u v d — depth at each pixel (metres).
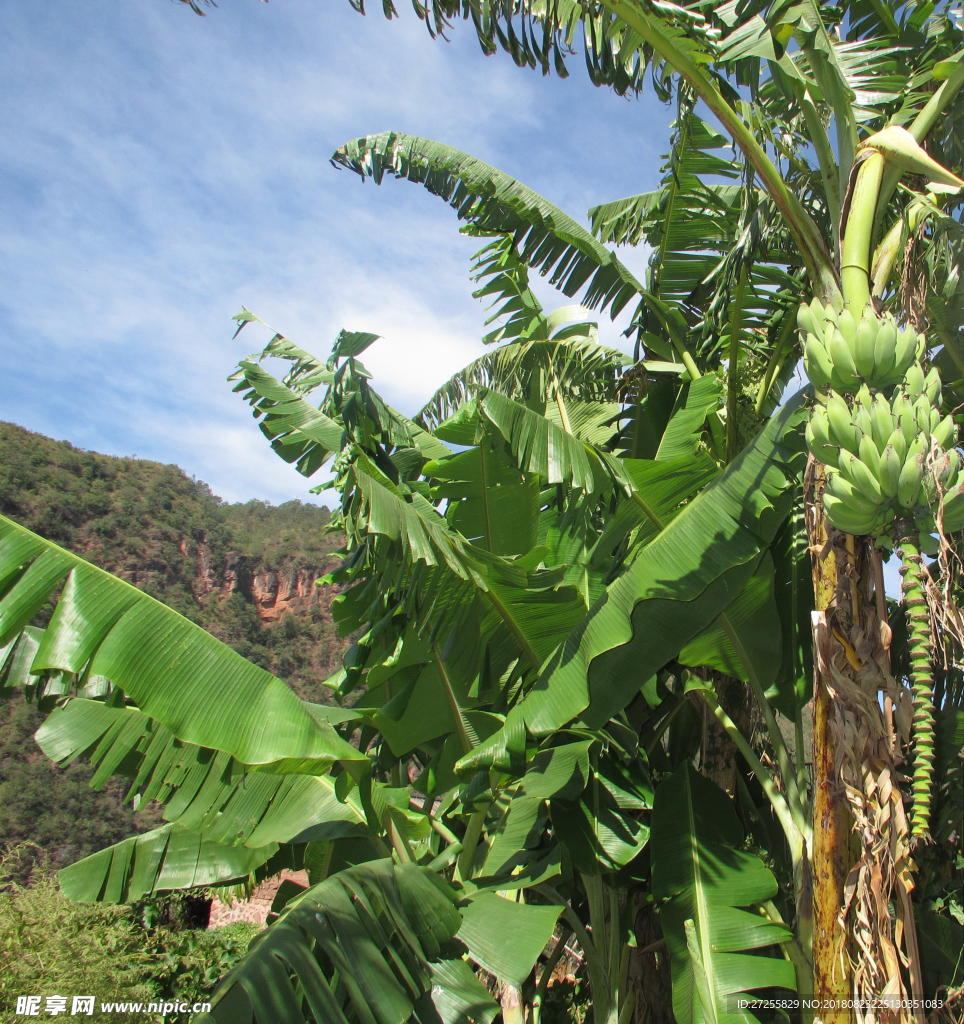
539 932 3.28
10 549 2.90
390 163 5.64
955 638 2.37
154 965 7.50
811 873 3.35
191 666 3.10
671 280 5.61
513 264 5.85
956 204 3.70
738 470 3.53
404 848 4.11
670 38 3.06
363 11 3.05
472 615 4.06
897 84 3.35
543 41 3.20
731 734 4.16
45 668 2.80
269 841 4.18
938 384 2.51
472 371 5.62
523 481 4.45
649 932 4.84
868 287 2.86
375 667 4.75
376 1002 2.66
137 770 4.38
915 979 2.45
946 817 3.93
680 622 3.64
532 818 4.20
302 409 5.71
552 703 3.43
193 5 2.66
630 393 5.83
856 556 2.67
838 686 2.58
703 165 5.06
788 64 3.17
